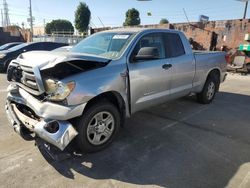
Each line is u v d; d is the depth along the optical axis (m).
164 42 4.58
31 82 3.24
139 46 4.04
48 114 3.02
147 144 3.87
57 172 3.08
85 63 3.38
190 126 4.68
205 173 3.12
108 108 3.53
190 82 5.30
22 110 3.54
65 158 3.38
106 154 3.53
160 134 4.26
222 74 6.43
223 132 4.43
